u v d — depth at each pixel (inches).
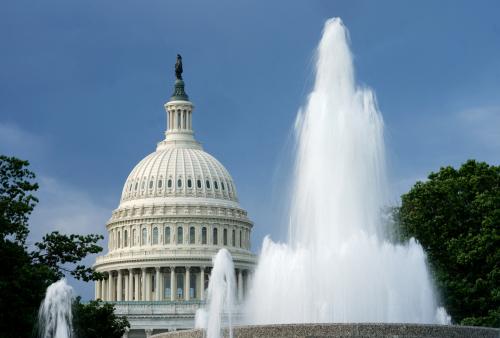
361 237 2615.7
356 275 2591.0
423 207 3887.8
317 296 2603.3
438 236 3833.7
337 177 2691.9
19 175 3334.2
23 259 3078.2
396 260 2635.3
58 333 2918.3
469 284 3609.7
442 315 3132.4
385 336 2053.4
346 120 2719.0
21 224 3255.4
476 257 3590.1
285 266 2684.5
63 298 2945.4
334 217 2674.7
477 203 3794.3
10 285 2933.1
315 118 2733.8
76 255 3437.5
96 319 3858.3
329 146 2709.2
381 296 2593.5
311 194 2701.8
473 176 3934.5
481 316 3553.2
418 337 2062.0
